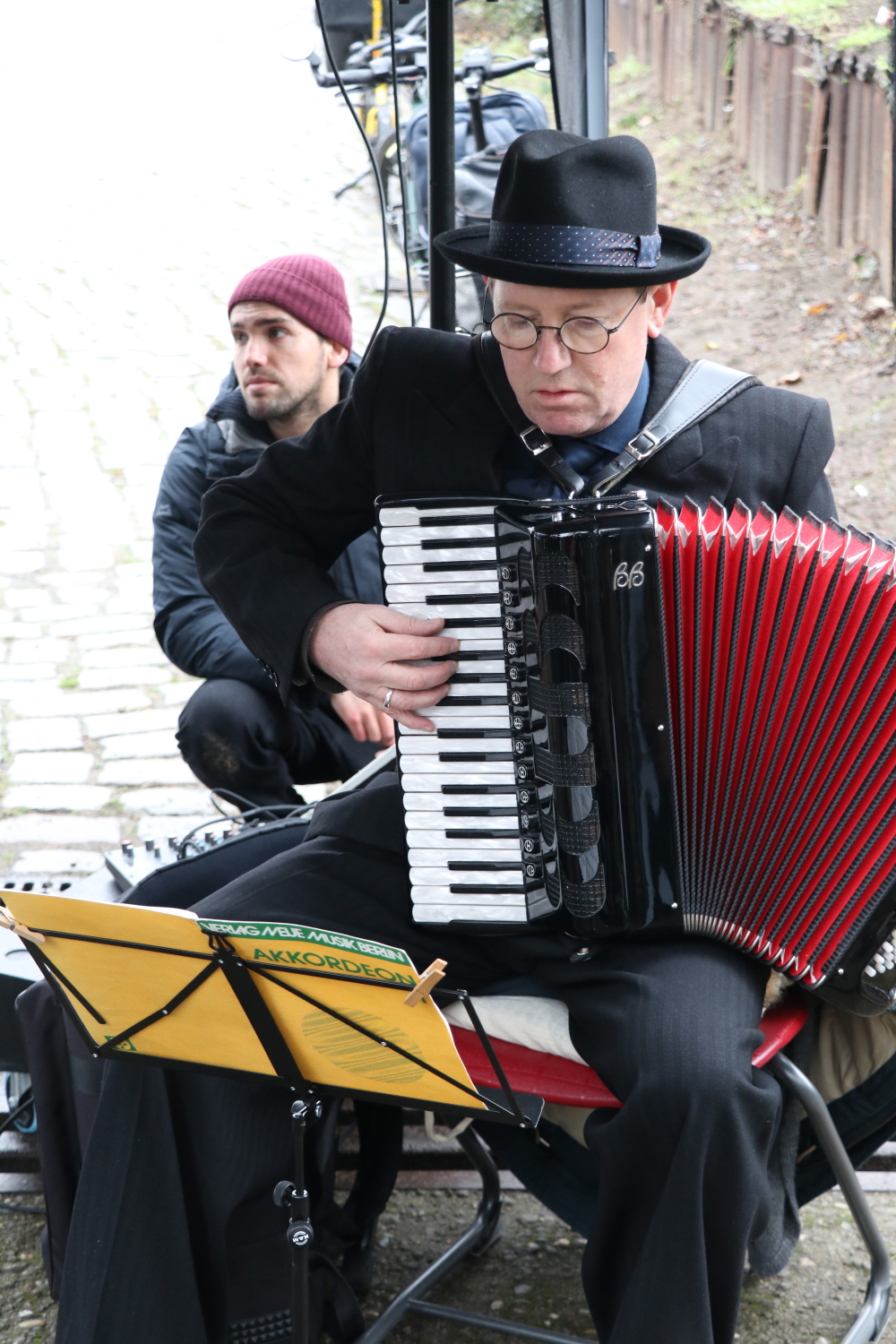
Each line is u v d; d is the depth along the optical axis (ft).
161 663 13.29
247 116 34.78
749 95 22.56
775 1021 5.87
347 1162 7.71
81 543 15.62
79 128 34.19
